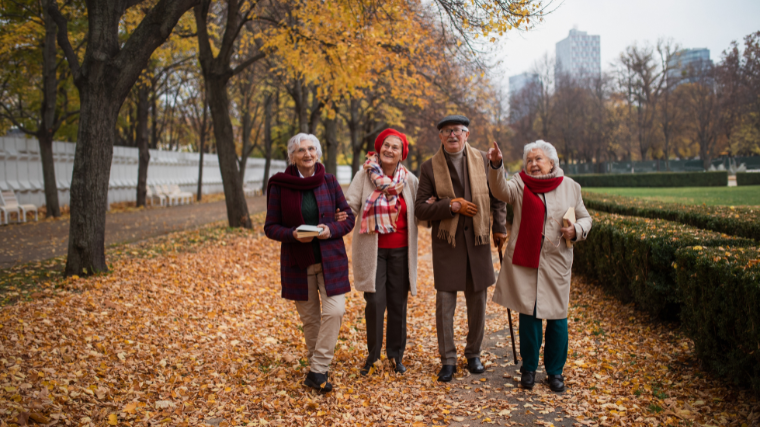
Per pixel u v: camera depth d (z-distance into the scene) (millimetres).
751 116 34938
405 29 9859
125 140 27734
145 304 5375
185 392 3314
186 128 31609
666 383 3232
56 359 3605
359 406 3133
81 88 6430
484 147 25047
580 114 45625
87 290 5680
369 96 16781
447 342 3617
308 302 3543
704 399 2975
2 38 11891
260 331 4969
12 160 15547
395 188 3623
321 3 9602
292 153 3564
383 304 3756
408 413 3023
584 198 10750
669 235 4617
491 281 3705
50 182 14867
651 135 44906
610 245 5477
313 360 3385
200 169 24266
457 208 3539
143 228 12297
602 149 48969
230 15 10555
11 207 13656
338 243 3463
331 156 18375
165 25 6574
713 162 42719
